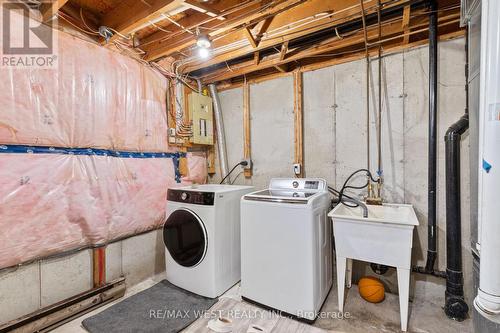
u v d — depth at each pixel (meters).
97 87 2.12
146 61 2.55
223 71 2.95
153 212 2.58
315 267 1.81
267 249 1.94
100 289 2.06
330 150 2.56
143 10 1.86
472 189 1.50
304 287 1.79
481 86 1.12
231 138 3.25
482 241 1.10
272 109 2.91
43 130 1.79
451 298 1.85
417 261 2.15
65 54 1.92
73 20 2.01
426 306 2.00
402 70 2.21
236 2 1.91
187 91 3.05
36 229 1.76
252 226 2.02
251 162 3.05
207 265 2.13
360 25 2.16
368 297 2.05
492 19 1.05
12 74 1.66
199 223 2.16
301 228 1.79
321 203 1.98
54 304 1.83
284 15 2.14
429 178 2.02
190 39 2.20
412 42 2.19
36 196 1.76
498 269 1.05
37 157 1.77
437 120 2.06
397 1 1.76
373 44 2.12
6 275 1.66
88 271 2.08
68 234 1.93
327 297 2.13
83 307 1.92
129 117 2.38
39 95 1.78
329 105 2.56
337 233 1.90
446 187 1.90
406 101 2.20
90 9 2.08
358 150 2.42
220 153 3.23
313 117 2.65
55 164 1.86
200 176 3.25
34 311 1.76
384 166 2.29
